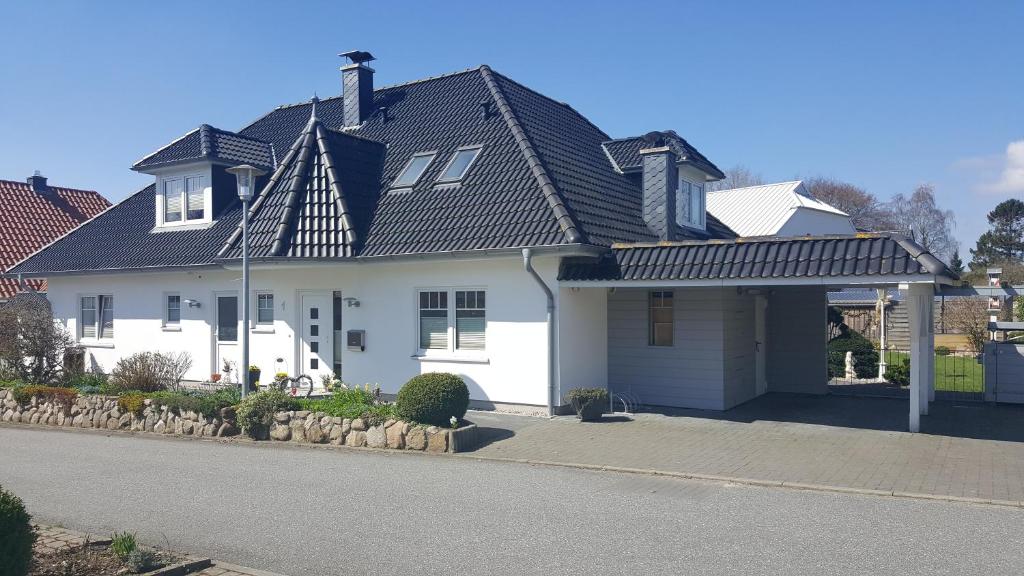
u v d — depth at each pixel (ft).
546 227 45.37
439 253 46.93
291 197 53.52
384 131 65.10
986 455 35.45
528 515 26.76
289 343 57.36
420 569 21.67
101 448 41.24
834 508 27.20
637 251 44.93
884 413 48.26
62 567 20.89
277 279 57.82
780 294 59.06
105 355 68.74
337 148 58.08
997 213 231.09
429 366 50.47
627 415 47.24
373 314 52.80
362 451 38.88
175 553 22.89
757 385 56.39
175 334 64.13
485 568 21.63
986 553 22.18
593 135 70.03
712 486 30.68
